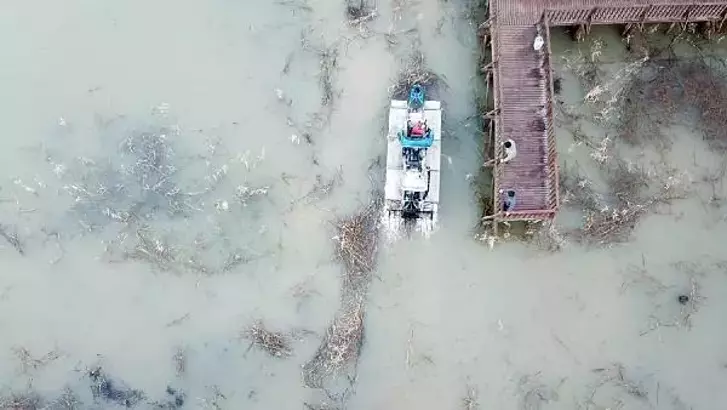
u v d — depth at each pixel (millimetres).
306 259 18172
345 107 19141
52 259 18188
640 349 17844
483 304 18000
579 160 18828
